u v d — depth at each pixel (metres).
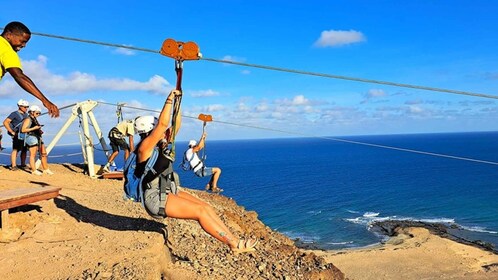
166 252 7.21
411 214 62.12
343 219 58.62
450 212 63.06
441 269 35.25
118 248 6.88
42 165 13.95
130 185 6.02
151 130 5.89
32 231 7.36
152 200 5.88
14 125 13.23
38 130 13.47
